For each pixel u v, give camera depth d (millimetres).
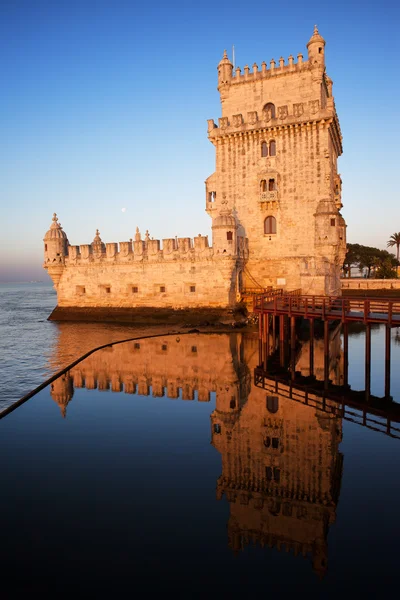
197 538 11898
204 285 46938
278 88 48719
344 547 11531
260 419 20562
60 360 31031
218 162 50312
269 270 48531
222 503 13586
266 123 47188
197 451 17266
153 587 10086
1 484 14742
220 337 39781
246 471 15602
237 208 49719
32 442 18125
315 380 26781
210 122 50156
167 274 48719
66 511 13141
